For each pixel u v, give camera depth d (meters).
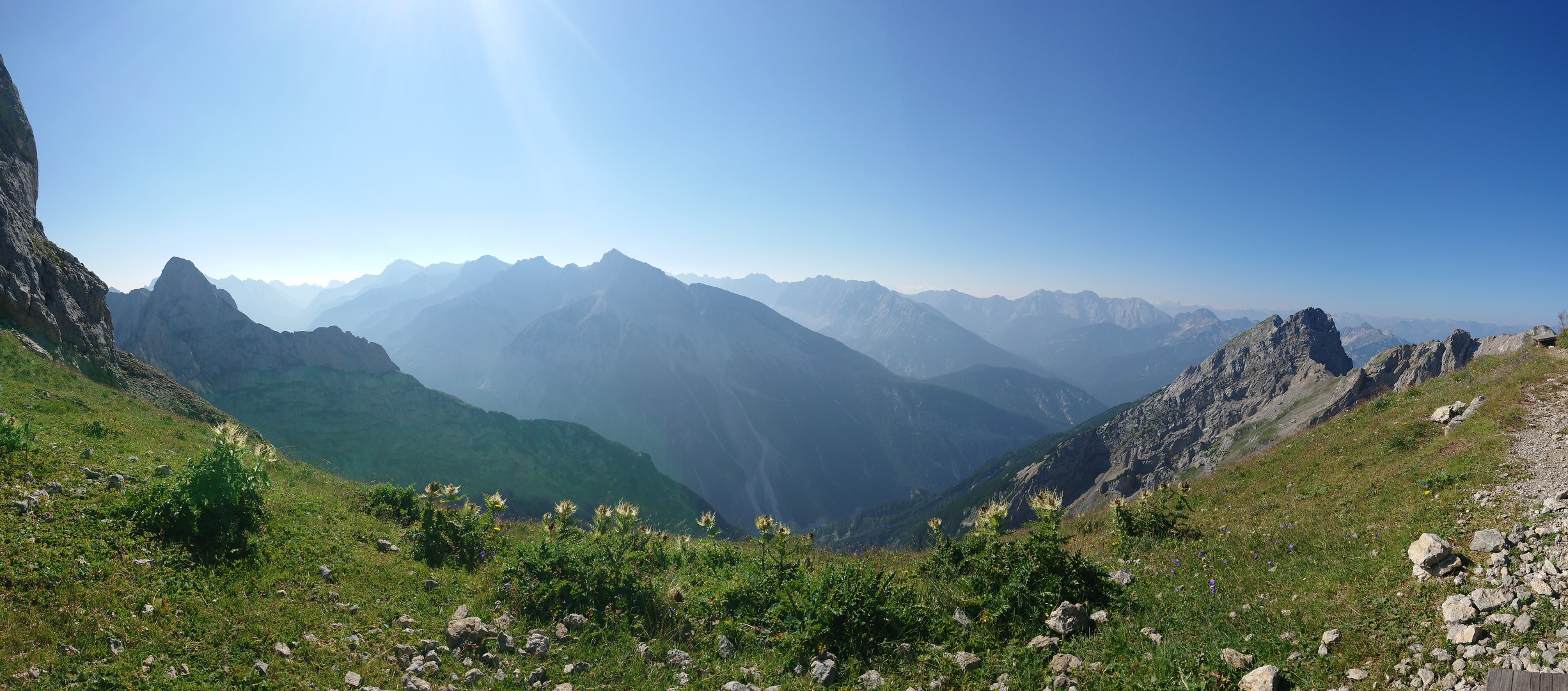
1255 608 8.64
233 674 6.73
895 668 8.03
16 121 38.50
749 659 8.74
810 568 12.69
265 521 10.54
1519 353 22.64
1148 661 7.32
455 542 12.41
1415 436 17.05
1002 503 12.45
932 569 12.19
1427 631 7.03
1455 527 9.70
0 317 28.67
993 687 7.35
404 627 8.73
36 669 5.99
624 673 8.13
